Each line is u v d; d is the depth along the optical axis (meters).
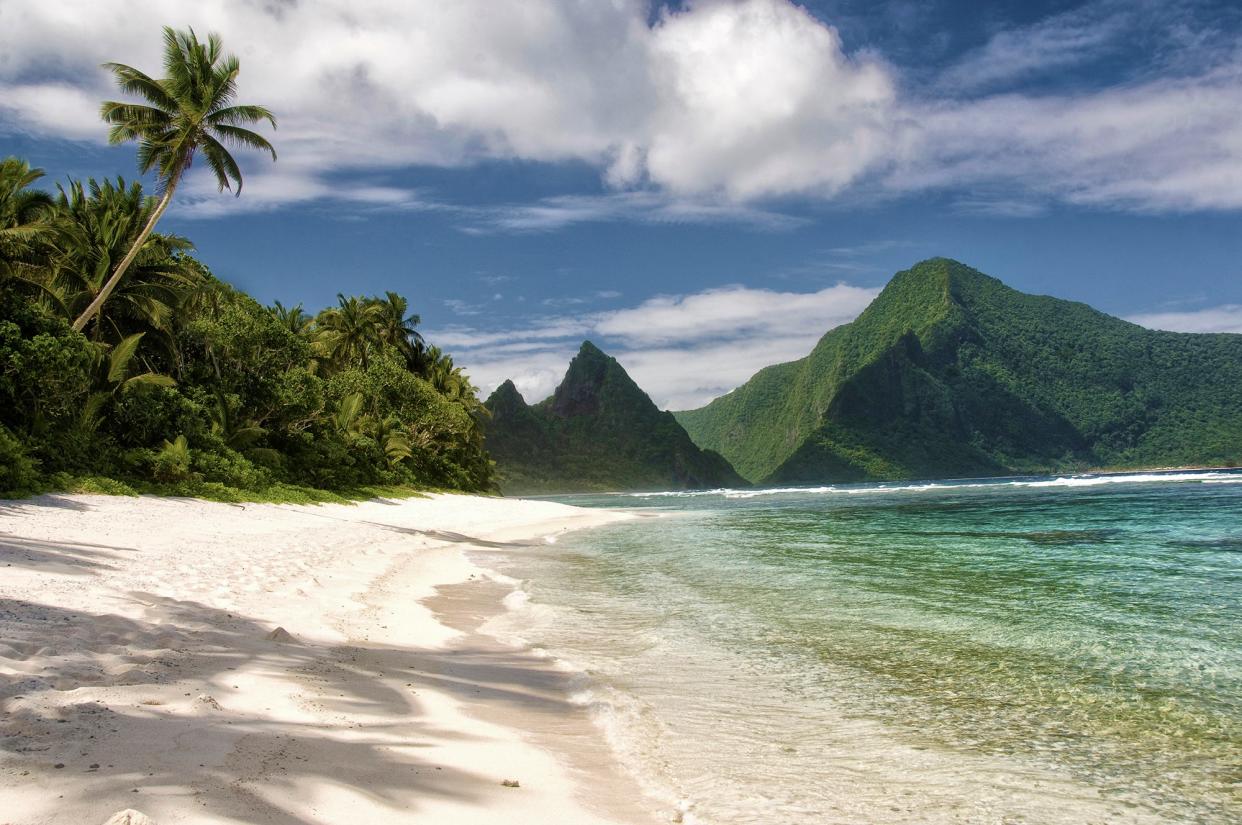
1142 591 13.38
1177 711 6.90
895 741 6.18
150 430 28.47
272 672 6.56
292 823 3.55
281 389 38.75
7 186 27.80
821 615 11.76
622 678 8.09
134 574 10.99
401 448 57.25
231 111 31.34
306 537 20.20
